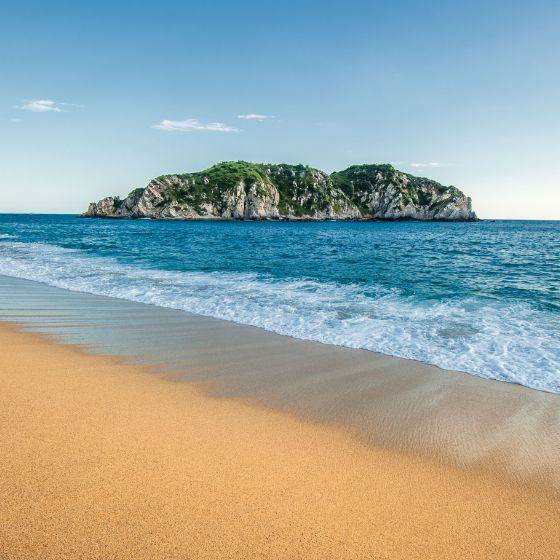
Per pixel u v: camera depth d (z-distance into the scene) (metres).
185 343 7.82
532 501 3.35
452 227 122.06
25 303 11.16
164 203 166.00
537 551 2.80
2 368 6.06
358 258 26.20
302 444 4.16
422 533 2.93
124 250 29.39
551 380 6.05
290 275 17.48
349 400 5.34
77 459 3.63
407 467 3.81
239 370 6.41
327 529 2.91
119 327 8.93
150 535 2.75
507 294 13.19
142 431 4.25
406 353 7.30
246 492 3.28
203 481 3.40
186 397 5.27
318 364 6.73
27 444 3.87
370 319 9.71
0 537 2.66
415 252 31.94
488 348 7.53
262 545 2.72
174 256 25.66
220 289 13.70
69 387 5.40
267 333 8.62
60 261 21.38
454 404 5.26
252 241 45.16
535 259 26.36
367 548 2.76
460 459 3.97
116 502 3.06
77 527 2.79
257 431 4.40
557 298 12.52
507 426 4.67
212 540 2.74
